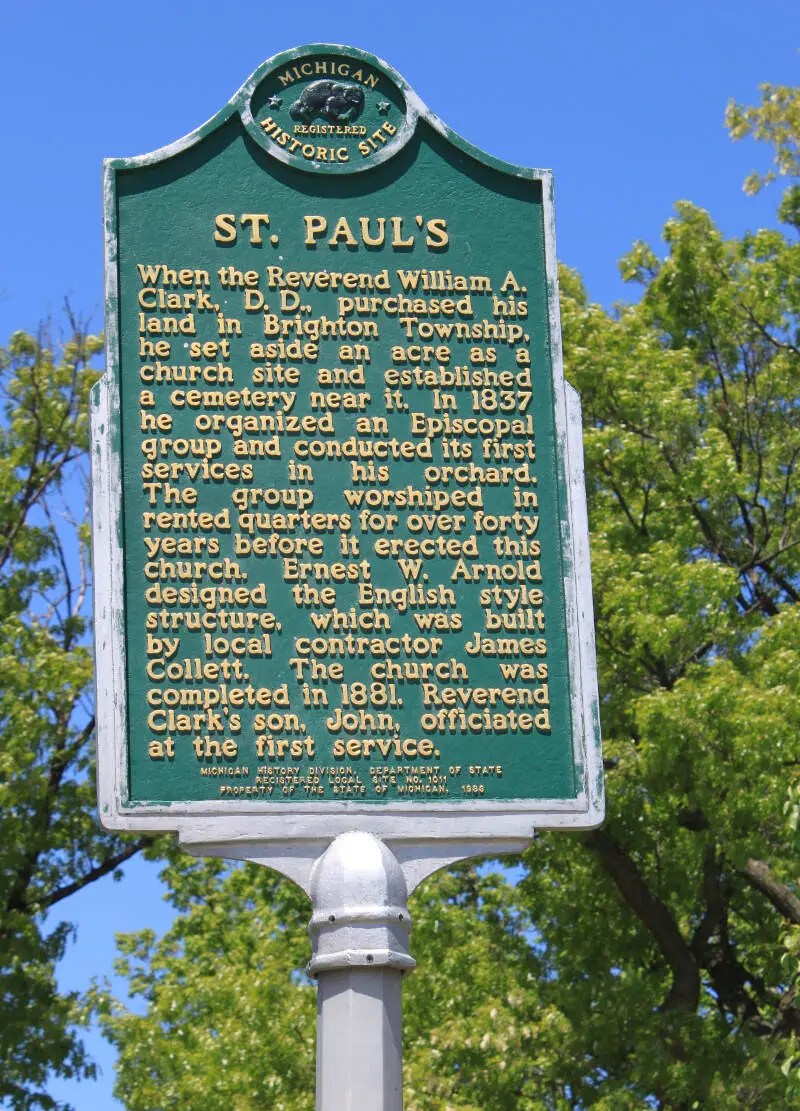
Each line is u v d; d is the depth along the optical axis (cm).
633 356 2081
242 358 1023
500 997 1944
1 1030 1984
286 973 2069
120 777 947
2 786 2023
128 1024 2005
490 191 1073
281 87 1077
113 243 1037
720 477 1998
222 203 1052
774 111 2280
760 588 2158
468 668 987
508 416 1032
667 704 1755
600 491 2069
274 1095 1886
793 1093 1363
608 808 1858
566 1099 1877
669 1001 1898
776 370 2203
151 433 1005
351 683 976
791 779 1628
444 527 1005
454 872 2194
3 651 2141
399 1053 943
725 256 2281
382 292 1048
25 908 2136
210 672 967
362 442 1015
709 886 1989
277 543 991
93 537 982
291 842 962
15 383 2373
